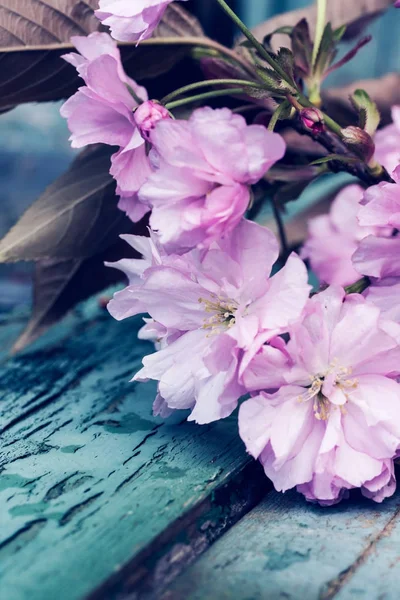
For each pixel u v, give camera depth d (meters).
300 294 0.33
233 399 0.33
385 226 0.34
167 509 0.31
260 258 0.33
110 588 0.28
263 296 0.33
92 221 0.42
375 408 0.33
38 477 0.34
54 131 0.80
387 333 0.33
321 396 0.34
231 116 0.31
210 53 0.42
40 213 0.42
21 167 0.80
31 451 0.36
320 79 0.40
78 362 0.46
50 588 0.28
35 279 0.44
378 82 0.51
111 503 0.32
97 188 0.42
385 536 0.32
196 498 0.32
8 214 0.76
